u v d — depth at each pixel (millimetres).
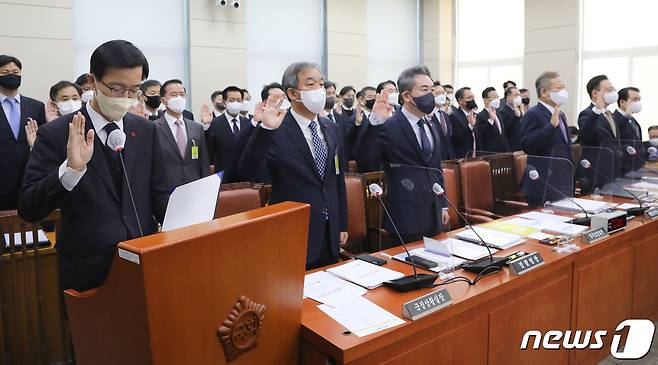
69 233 1490
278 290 1105
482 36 9469
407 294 1638
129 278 845
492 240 2223
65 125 1475
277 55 8156
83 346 1035
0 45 5789
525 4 8406
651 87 7141
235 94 4629
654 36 7055
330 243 2209
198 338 929
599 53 7652
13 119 3357
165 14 7070
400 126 2508
